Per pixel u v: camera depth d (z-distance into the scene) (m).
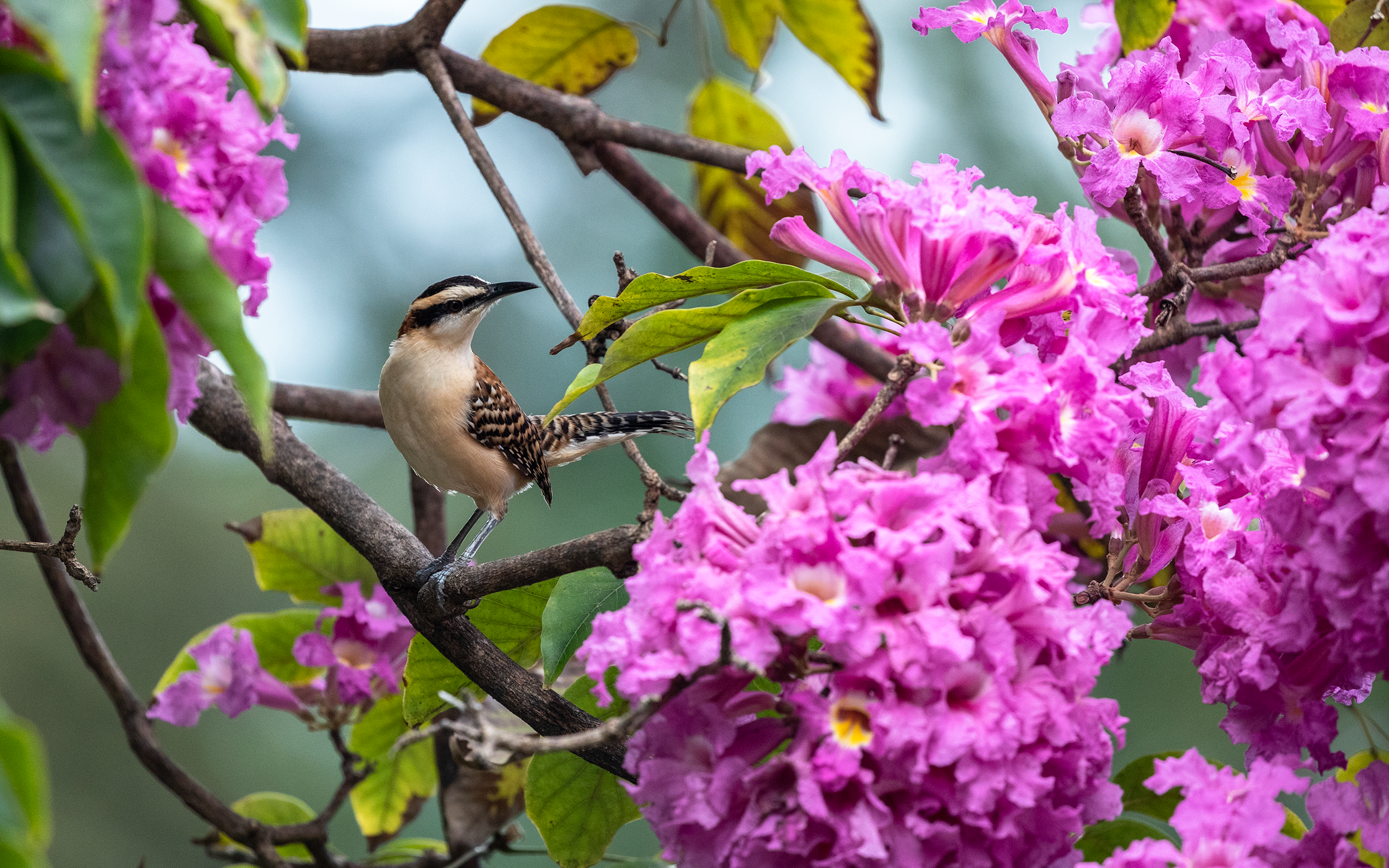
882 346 7.43
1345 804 3.95
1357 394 3.52
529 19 8.82
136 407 3.10
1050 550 3.69
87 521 3.21
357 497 5.94
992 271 4.26
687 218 8.73
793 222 4.77
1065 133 5.12
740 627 3.34
